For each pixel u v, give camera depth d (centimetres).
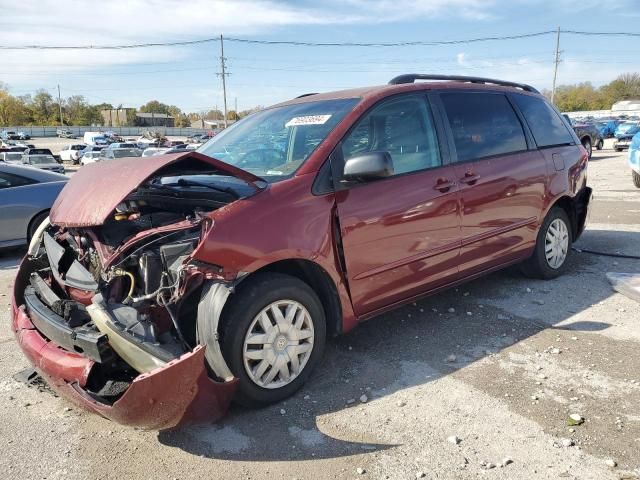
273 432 291
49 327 299
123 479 259
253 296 295
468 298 484
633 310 446
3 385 359
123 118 12631
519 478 248
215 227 283
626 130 2678
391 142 374
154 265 284
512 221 455
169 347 271
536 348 380
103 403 264
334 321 345
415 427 291
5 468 270
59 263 336
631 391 318
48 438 296
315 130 360
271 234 299
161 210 337
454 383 335
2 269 695
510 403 310
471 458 264
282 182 319
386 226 353
